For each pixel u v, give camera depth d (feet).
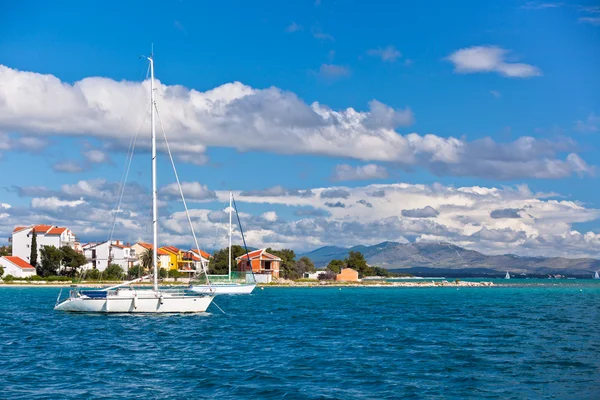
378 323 182.60
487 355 117.39
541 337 146.20
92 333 150.71
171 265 588.91
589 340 140.46
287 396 83.41
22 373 98.07
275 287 521.65
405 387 88.99
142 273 456.86
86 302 191.72
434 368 103.60
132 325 167.53
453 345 131.44
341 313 224.12
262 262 563.07
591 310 247.09
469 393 85.51
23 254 518.37
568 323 184.03
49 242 521.65
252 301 307.78
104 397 82.43
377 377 96.07
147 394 84.43
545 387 89.25
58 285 452.35
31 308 233.96
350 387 88.99
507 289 572.51
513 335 150.20
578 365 106.42
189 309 193.77
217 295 367.45
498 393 85.61
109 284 425.28
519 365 106.32
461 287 630.33
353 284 591.37
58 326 164.86
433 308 257.75
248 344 133.08
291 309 245.45
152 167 197.77
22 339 138.92
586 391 86.79
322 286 556.92
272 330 160.56
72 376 96.27
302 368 103.60
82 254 503.20
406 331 159.63
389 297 369.50
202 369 102.42
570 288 605.31
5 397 81.71
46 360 110.63
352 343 134.92
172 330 157.99
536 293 464.65
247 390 86.89
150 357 114.93
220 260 557.33
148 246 573.33
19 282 450.30
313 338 143.84
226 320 185.57
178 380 93.66
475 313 227.20
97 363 108.06
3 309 228.22
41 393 84.38
